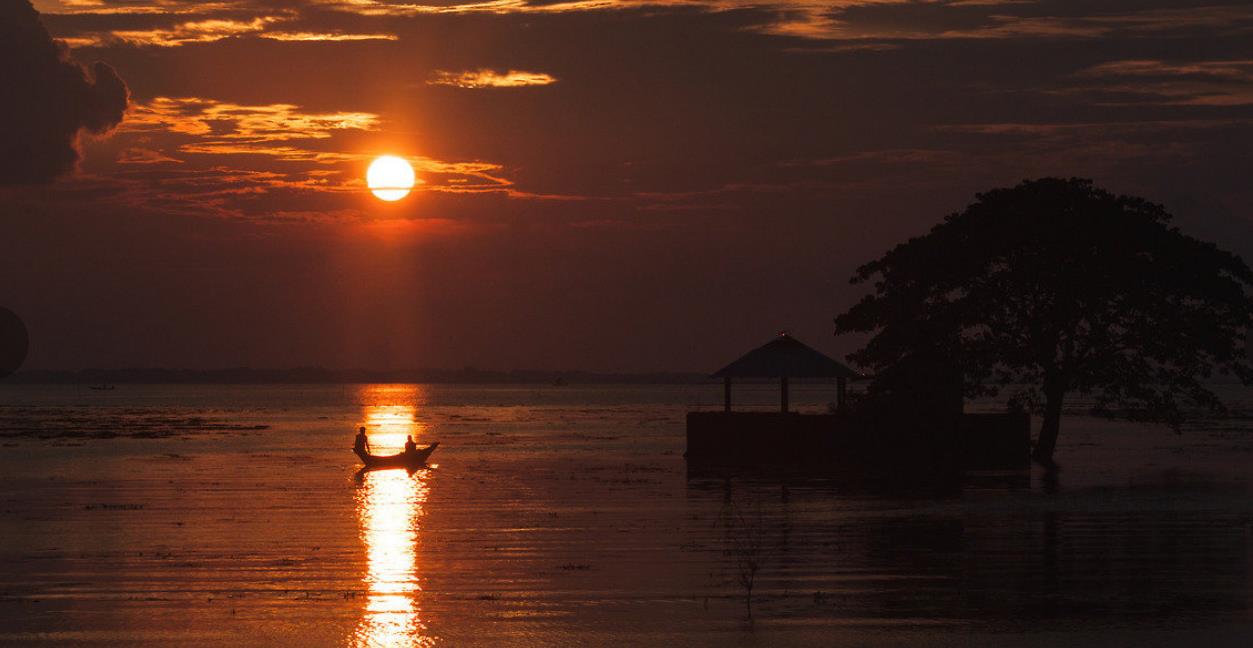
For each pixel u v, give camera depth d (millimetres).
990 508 116250
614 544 92625
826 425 184375
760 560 84250
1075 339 179875
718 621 64375
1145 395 177250
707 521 107125
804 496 129375
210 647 59125
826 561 83500
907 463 177750
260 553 88312
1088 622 63688
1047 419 183625
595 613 66562
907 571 79312
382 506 121812
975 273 180250
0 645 59469
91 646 59219
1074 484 142125
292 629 62812
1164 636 60438
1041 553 86688
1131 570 79312
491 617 65562
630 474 162250
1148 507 116375
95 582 76312
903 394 182750
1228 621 63781
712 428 189875
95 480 158250
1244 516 108688
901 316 185500
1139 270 173625
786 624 63625
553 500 127062
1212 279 176125
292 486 147625
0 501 128625
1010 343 178250
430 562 83875
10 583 75875
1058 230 173375
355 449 183000
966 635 60969
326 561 84562
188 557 86438
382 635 61531
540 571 80062
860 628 62594
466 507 120375
